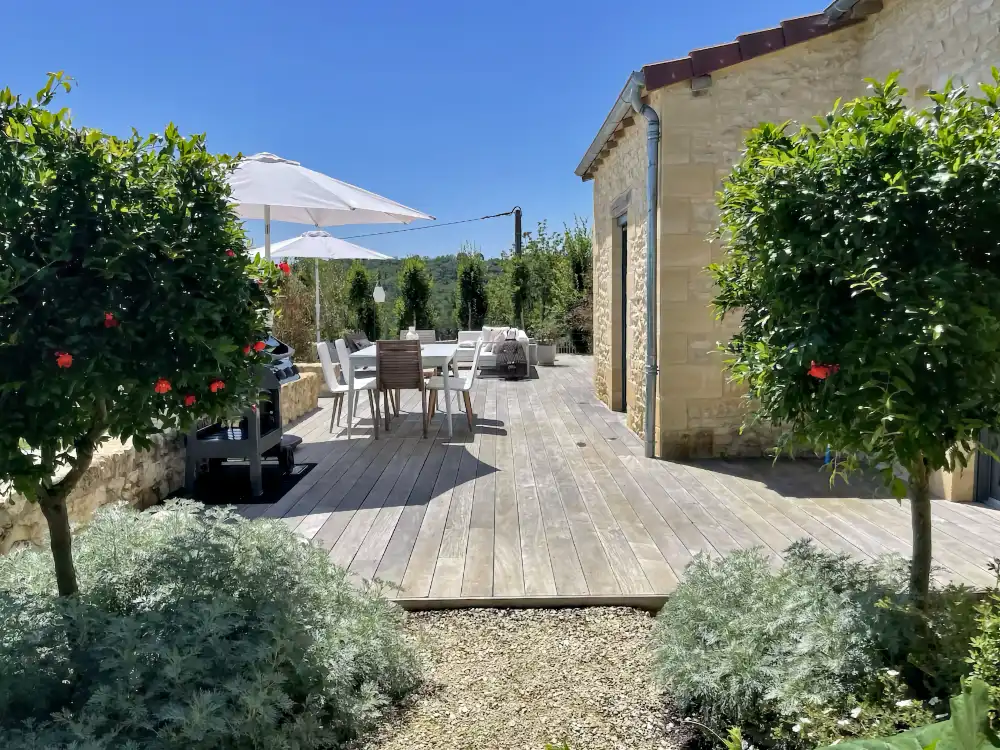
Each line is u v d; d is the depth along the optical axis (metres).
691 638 2.22
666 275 5.32
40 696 1.74
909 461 1.80
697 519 3.97
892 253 1.88
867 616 2.03
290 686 2.05
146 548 2.43
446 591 3.02
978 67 3.76
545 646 2.62
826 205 1.91
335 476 5.04
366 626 2.36
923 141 1.89
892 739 1.03
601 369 8.52
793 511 4.10
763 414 2.22
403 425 7.04
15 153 1.76
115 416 2.00
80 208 1.82
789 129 5.16
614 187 7.55
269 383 4.91
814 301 1.93
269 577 2.31
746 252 2.24
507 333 11.91
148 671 1.84
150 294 1.85
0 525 2.87
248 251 2.29
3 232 1.75
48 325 1.75
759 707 1.99
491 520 4.00
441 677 2.41
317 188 5.80
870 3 4.74
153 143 2.01
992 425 1.82
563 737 2.06
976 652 1.73
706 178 5.22
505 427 6.86
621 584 3.07
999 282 1.80
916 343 1.67
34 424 1.78
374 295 14.96
